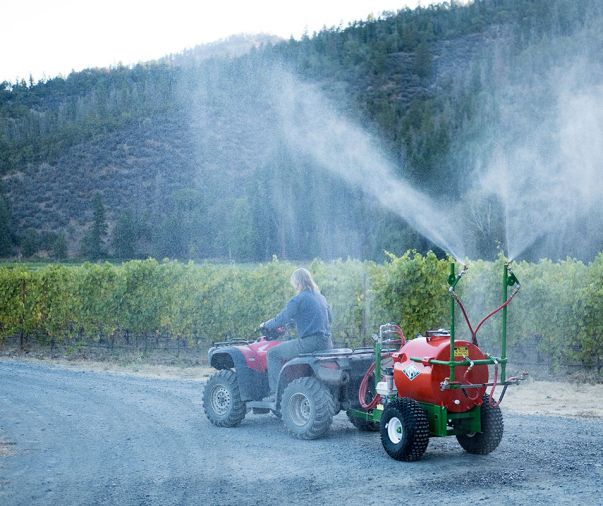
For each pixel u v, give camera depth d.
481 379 8.39
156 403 12.91
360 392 9.47
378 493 6.98
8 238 142.38
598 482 7.25
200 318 20.91
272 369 10.11
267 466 8.17
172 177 166.62
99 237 141.75
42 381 16.02
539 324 15.52
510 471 7.76
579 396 13.01
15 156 175.62
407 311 16.12
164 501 6.86
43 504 6.80
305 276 10.12
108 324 22.58
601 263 15.35
